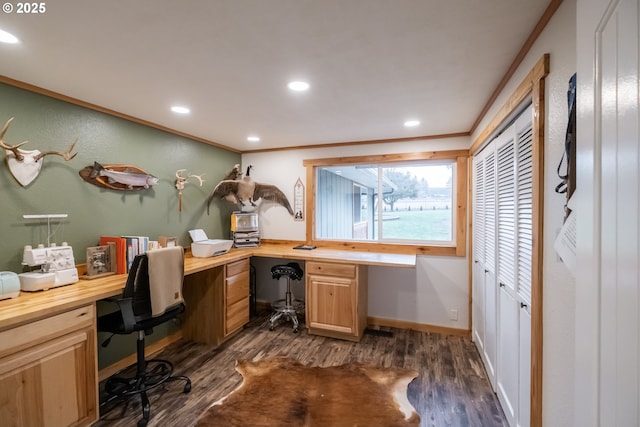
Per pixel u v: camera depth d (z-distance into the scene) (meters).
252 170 4.12
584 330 0.74
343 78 1.85
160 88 2.00
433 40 1.44
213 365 2.60
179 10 1.20
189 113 2.52
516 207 1.67
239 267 3.22
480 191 2.66
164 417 1.95
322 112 2.49
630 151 0.55
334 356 2.76
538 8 1.21
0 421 1.39
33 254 1.85
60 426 1.60
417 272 3.38
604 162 0.66
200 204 3.49
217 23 1.29
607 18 0.64
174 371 2.50
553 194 1.20
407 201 3.55
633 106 0.54
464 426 1.86
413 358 2.72
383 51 1.54
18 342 1.45
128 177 2.54
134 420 1.92
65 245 2.05
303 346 2.96
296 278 3.40
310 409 1.38
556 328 1.17
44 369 1.54
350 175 3.85
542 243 1.29
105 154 2.43
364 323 3.31
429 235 3.47
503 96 1.87
